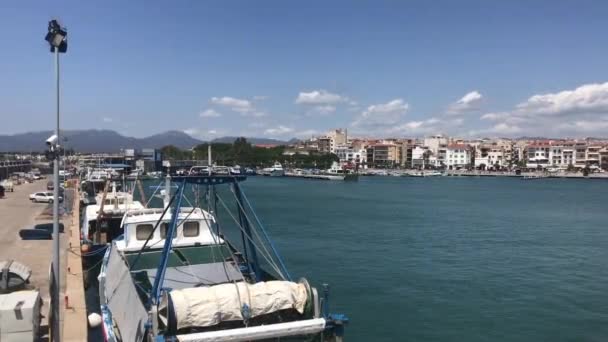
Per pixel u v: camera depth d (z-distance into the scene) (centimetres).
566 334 2725
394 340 2598
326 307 1490
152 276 1834
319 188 15788
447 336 2667
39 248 3416
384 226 6762
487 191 15338
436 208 9606
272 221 6975
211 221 2262
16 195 7706
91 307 2575
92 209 3678
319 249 4909
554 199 12219
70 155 15038
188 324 1383
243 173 1942
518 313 3058
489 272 4103
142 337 1389
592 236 6191
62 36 1536
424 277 3888
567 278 3947
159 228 2225
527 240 5819
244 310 1429
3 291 2184
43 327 1881
